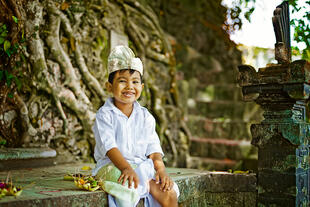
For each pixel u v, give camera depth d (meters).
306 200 2.77
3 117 3.96
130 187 2.04
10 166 3.46
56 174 3.04
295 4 3.24
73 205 1.90
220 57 8.27
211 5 7.89
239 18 4.38
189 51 8.39
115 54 2.35
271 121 2.68
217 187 2.96
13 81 4.09
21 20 4.05
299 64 2.46
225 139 7.27
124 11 5.82
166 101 6.72
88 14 5.13
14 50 4.00
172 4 7.95
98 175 2.26
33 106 4.24
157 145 2.48
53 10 4.56
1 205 1.62
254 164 6.39
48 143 4.34
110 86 2.42
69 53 4.80
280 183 2.64
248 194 2.85
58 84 4.52
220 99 8.04
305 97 2.51
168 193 2.18
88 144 4.76
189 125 7.65
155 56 6.37
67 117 4.58
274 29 2.74
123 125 2.36
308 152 2.78
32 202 1.74
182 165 6.68
